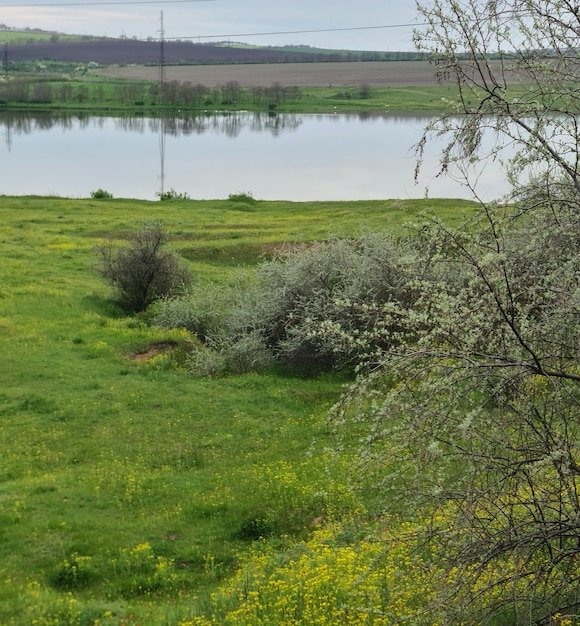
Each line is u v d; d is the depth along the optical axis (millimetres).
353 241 26016
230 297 28281
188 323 27906
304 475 16203
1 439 19078
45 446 18750
